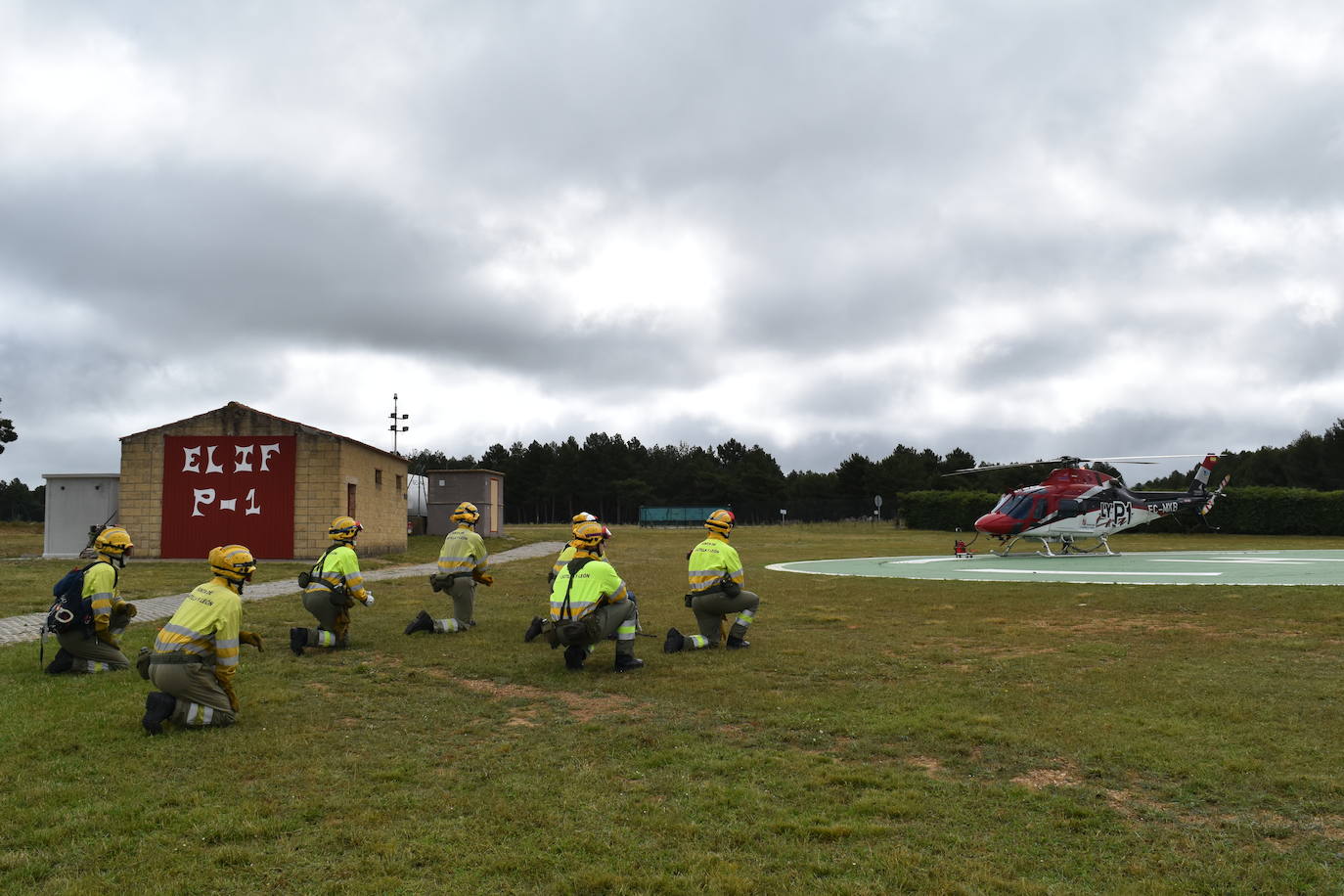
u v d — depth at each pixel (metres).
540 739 6.12
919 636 10.48
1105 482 26.98
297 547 25.70
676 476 98.88
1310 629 10.45
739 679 8.06
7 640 10.87
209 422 26.09
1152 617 11.74
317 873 3.96
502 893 3.76
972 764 5.47
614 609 8.56
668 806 4.76
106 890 3.79
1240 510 45.00
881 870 3.97
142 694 7.52
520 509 99.00
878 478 91.62
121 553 8.80
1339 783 4.99
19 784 5.16
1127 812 4.66
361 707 7.16
